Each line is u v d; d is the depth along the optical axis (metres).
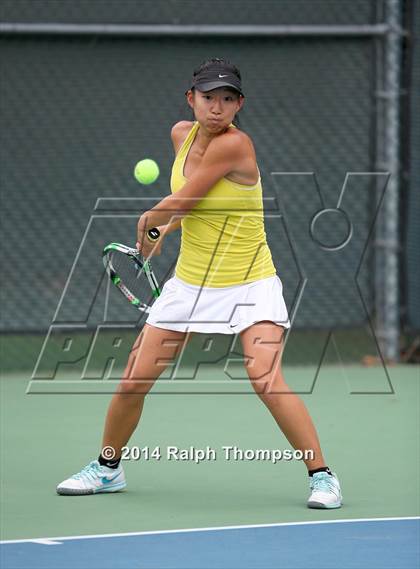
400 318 20.69
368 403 17.53
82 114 22.66
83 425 16.03
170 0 22.39
